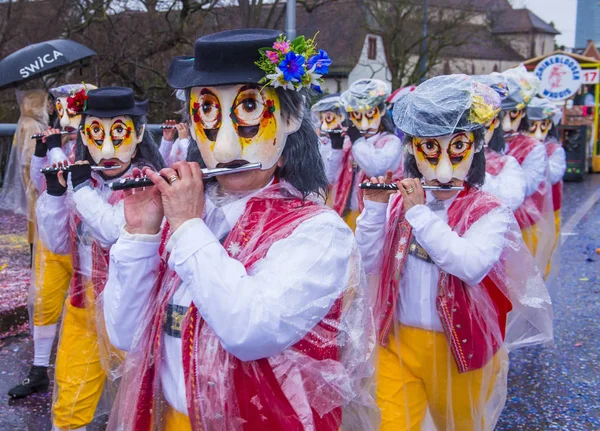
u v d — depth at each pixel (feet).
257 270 5.88
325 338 6.13
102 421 13.03
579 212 40.75
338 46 77.36
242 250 6.00
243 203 6.33
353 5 74.08
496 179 14.67
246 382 5.90
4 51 40.14
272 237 5.96
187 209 5.87
